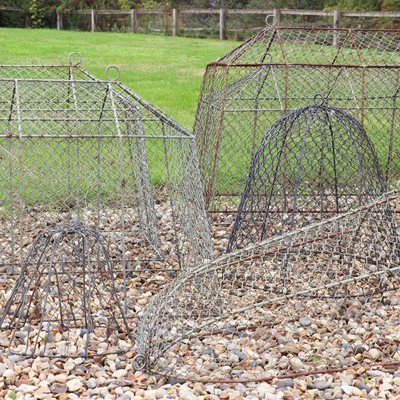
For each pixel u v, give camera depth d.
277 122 6.02
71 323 5.01
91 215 7.21
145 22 29.53
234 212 7.47
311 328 4.91
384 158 8.66
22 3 31.62
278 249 5.29
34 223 6.96
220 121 6.94
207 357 4.53
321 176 6.39
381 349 4.69
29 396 4.04
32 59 17.05
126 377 4.35
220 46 22.33
